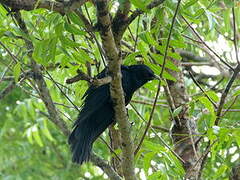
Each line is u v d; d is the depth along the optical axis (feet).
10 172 62.23
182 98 40.50
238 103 42.52
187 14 30.32
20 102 47.91
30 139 49.34
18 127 62.54
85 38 34.06
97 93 32.48
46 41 25.86
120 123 29.07
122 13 27.71
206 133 32.71
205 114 36.94
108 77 27.12
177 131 39.91
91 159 32.94
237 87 41.57
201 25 46.80
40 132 62.23
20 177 61.26
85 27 26.55
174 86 40.68
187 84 49.06
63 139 61.77
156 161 36.50
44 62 26.12
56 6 25.57
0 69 42.88
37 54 25.93
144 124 38.45
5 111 61.57
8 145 62.44
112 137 34.55
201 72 54.60
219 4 42.88
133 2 25.00
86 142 33.01
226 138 31.22
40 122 48.85
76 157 32.42
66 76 36.45
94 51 32.55
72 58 28.78
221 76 52.65
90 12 33.19
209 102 33.19
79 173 61.98
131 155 29.84
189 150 39.24
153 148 31.27
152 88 35.55
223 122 35.42
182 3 32.09
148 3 27.68
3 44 32.24
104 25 25.25
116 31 28.22
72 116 42.29
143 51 31.01
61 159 63.93
